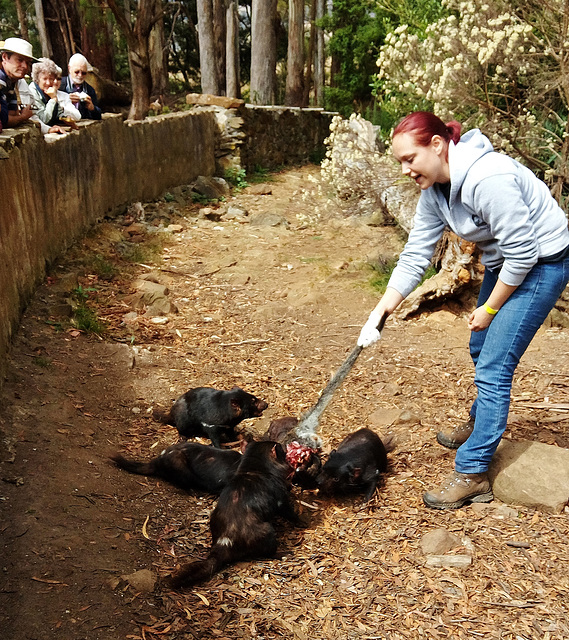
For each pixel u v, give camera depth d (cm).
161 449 418
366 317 662
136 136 984
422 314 661
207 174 1290
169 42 2403
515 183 296
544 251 315
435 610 284
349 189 902
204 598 288
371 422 456
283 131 1594
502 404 338
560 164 662
